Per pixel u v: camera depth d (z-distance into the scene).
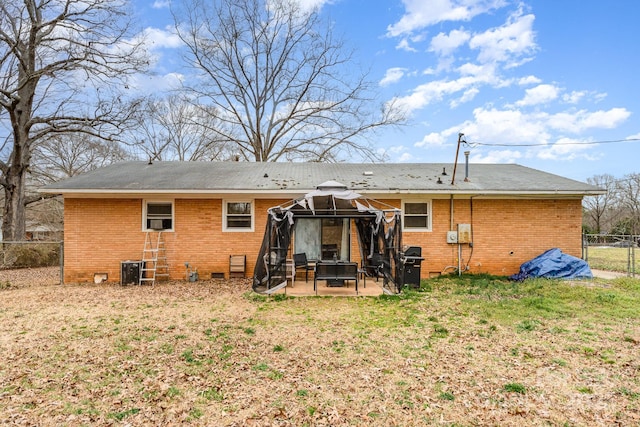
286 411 3.93
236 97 29.00
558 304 8.50
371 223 12.11
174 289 10.92
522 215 12.98
